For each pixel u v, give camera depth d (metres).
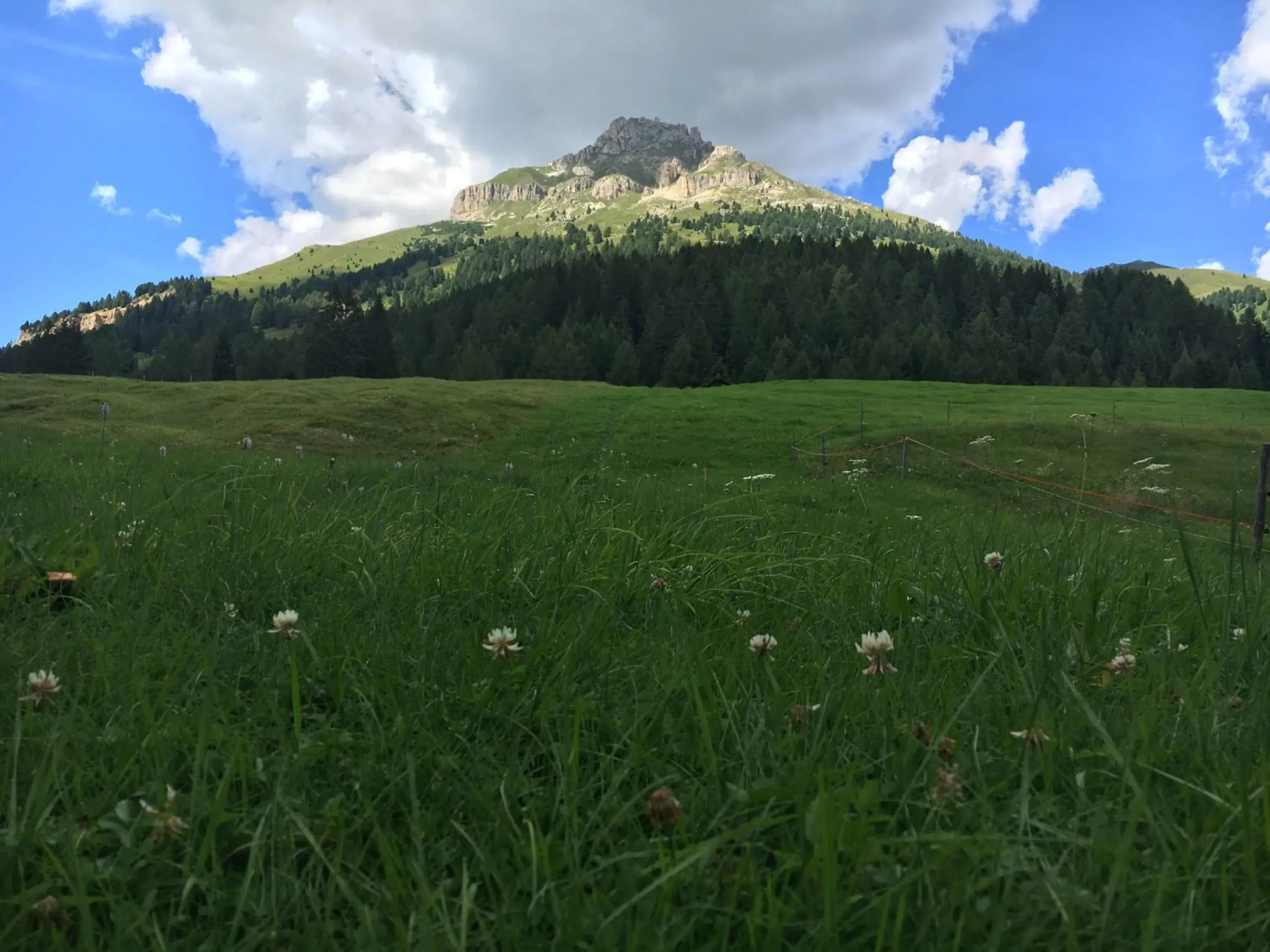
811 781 1.65
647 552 3.84
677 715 2.15
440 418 46.53
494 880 1.47
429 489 5.54
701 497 6.05
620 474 6.50
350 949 1.33
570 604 3.20
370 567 3.51
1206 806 1.68
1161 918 1.32
